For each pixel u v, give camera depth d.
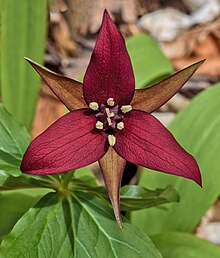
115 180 0.25
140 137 0.25
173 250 0.34
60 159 0.24
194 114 0.38
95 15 0.58
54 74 0.24
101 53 0.24
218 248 0.34
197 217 0.36
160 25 0.61
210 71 0.57
